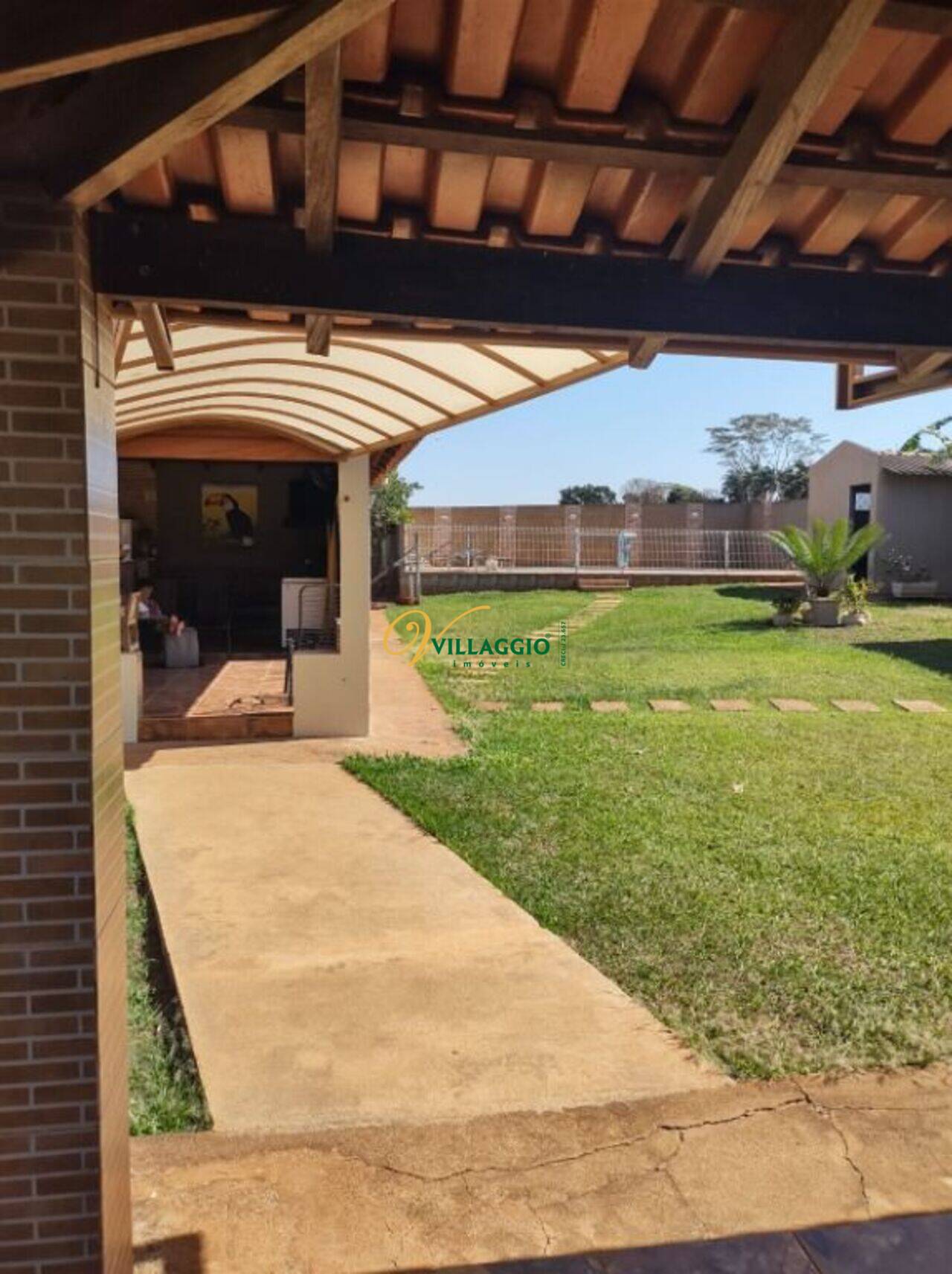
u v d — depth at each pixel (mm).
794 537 16297
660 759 7801
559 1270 2402
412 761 7672
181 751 8164
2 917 1999
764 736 8672
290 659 8977
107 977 2119
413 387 5992
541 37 1865
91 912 2021
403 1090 3182
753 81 1967
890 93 2051
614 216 2420
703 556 26344
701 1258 2438
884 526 20500
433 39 1864
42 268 1931
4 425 1942
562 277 2449
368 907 4789
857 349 2908
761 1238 2508
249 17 1482
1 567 1959
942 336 2662
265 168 2102
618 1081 3238
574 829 5965
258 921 4613
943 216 2412
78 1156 2049
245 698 9312
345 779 7273
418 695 10867
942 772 7457
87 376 2014
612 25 1806
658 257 2492
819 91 1832
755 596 20188
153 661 11336
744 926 4508
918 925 4531
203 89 1604
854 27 1696
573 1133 2939
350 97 1945
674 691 10844
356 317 2408
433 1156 2824
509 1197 2656
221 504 13438
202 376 5961
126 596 8945
